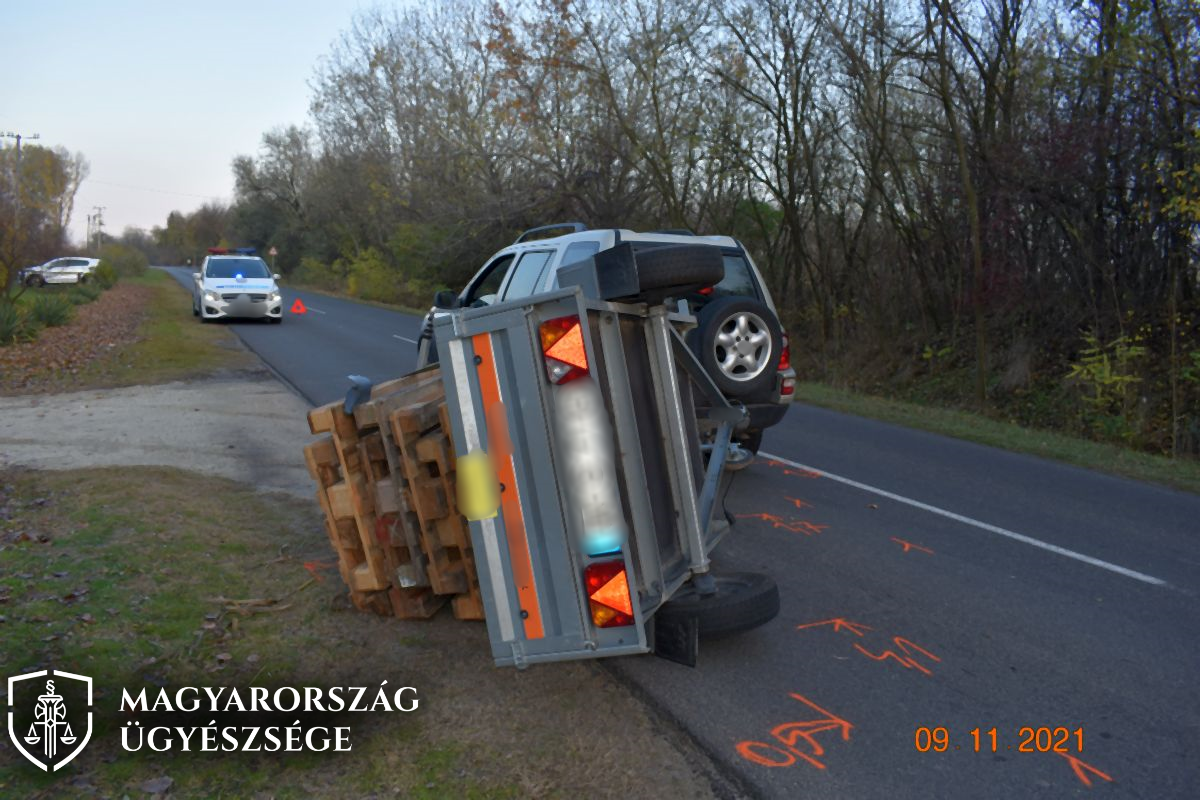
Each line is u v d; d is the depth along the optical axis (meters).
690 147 22.52
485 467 3.90
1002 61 17.16
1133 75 14.46
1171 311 14.78
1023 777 3.84
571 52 23.16
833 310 23.06
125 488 7.36
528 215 28.91
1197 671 4.86
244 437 10.09
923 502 8.34
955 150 17.67
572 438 3.83
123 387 13.77
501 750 3.93
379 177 44.38
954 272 19.59
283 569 5.91
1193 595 6.04
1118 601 5.88
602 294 4.12
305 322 27.33
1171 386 14.55
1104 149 14.96
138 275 64.44
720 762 3.90
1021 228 17.34
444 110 32.50
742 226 26.06
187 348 18.72
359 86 43.84
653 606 4.16
